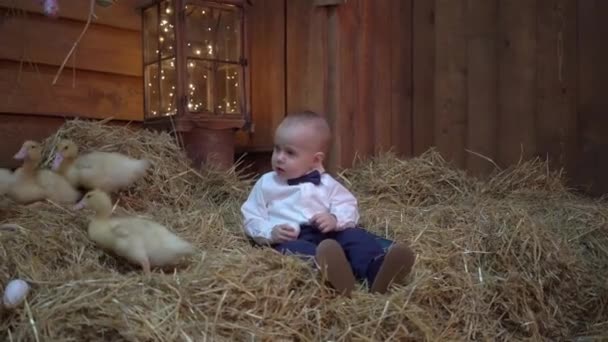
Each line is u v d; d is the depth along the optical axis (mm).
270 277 2240
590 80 4535
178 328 1925
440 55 5047
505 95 4832
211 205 3641
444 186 4270
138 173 3252
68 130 3559
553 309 2846
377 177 4246
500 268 2871
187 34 3939
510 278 2768
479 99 4906
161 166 3590
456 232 3123
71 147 3197
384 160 4504
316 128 2988
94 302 1978
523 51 4766
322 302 2242
